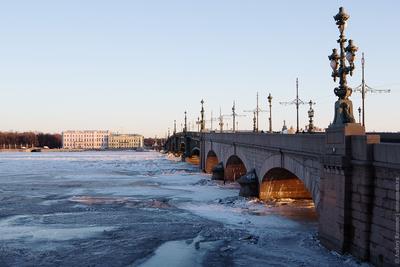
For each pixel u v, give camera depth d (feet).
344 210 81.25
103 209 149.48
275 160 139.44
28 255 92.63
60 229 117.08
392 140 108.88
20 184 238.27
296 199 162.71
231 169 247.70
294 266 81.00
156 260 88.43
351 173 80.94
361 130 81.10
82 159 587.27
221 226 117.50
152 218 131.34
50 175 302.25
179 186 223.92
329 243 88.63
